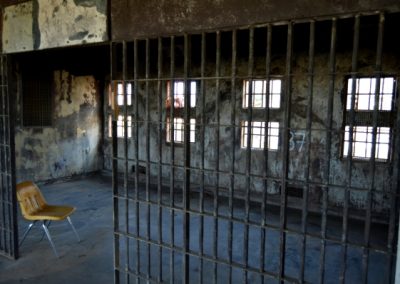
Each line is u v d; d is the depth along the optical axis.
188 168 2.36
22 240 4.06
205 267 3.75
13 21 3.44
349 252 4.20
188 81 2.31
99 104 8.92
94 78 8.74
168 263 3.82
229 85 6.79
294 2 1.86
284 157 1.95
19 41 3.41
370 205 1.73
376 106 1.68
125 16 2.59
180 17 2.31
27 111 7.23
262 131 6.54
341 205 5.85
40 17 3.17
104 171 8.91
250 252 4.18
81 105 8.45
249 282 3.43
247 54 6.41
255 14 1.99
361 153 5.68
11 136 3.71
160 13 2.40
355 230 5.01
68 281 3.37
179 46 5.81
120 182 7.97
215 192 2.24
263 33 4.80
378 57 1.67
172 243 2.48
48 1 3.07
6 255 3.91
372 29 4.21
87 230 4.84
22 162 7.19
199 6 2.21
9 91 3.68
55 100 7.80
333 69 1.77
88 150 8.70
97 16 2.74
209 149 7.11
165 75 7.50
